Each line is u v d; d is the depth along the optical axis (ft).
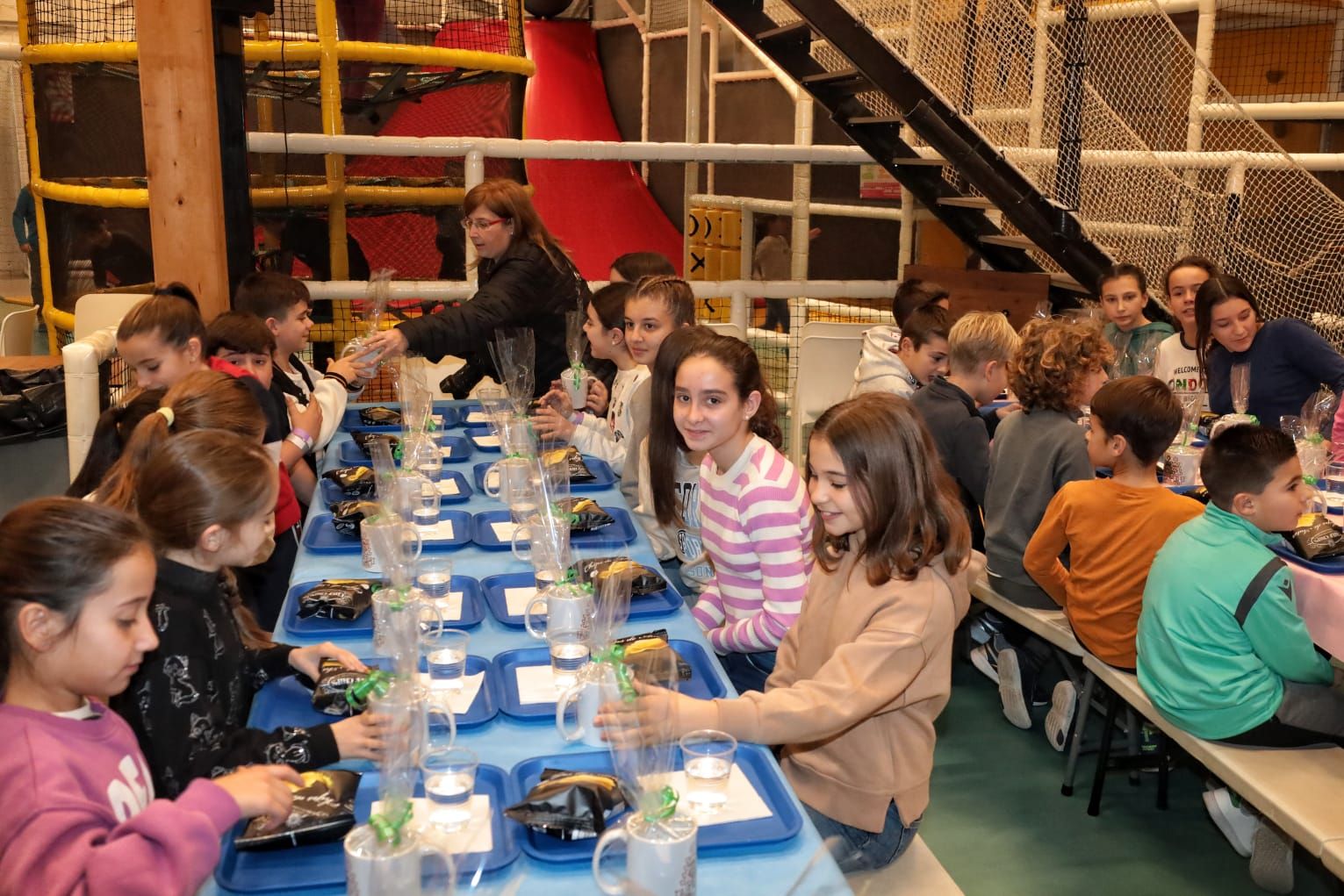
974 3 17.44
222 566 5.56
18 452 14.02
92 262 18.49
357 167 18.38
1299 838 6.84
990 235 19.94
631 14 30.55
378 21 18.15
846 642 6.02
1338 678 9.75
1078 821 9.57
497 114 20.03
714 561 7.86
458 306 13.00
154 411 7.06
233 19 13.34
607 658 5.25
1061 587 9.75
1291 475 7.84
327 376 11.90
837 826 6.21
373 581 7.05
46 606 4.25
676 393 7.40
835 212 21.62
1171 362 14.52
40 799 4.09
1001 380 12.01
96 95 17.75
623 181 30.73
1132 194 17.79
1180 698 7.95
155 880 3.91
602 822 4.44
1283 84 20.85
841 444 5.88
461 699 5.67
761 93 25.64
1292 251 17.89
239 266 13.89
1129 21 17.20
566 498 8.33
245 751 4.91
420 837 3.96
